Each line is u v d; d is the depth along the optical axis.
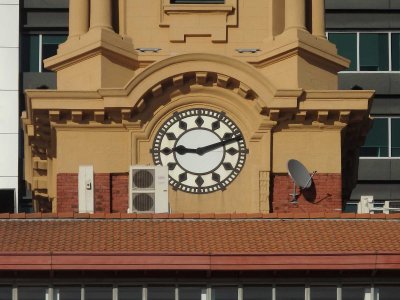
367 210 84.62
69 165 86.12
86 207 84.06
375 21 123.44
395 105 123.38
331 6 123.25
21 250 75.56
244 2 87.56
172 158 86.00
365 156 123.25
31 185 92.88
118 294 75.88
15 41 122.50
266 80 85.75
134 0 87.38
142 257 75.44
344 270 75.88
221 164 86.00
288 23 87.19
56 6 122.75
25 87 122.62
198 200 85.75
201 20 87.44
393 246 76.75
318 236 77.69
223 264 75.50
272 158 86.12
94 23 87.00
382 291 76.31
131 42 87.06
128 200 85.25
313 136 86.38
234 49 87.25
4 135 122.50
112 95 85.69
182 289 76.00
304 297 76.19
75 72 86.75
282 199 86.06
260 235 77.69
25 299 75.75
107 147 86.12
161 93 86.06
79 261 75.31
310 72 86.81
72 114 86.00
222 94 86.19
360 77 123.31
